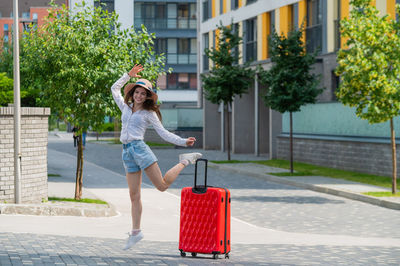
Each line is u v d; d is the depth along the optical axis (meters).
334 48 28.56
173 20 60.69
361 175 23.62
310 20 30.81
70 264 6.61
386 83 17.16
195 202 8.22
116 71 15.75
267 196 18.88
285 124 31.70
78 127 16.27
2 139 13.65
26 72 16.92
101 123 16.41
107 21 16.30
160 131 7.03
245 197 18.61
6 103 20.97
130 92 7.10
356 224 13.91
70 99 16.12
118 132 48.56
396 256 9.01
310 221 14.31
